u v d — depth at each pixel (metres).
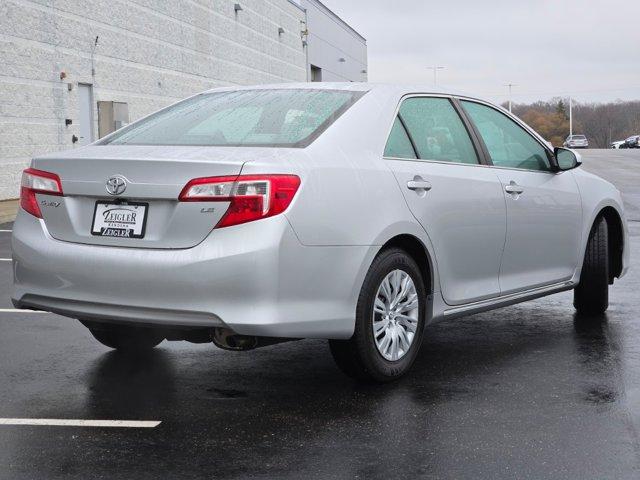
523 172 5.46
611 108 144.75
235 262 3.79
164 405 4.11
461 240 4.84
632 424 3.79
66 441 3.59
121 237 4.02
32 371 4.73
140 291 3.92
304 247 3.93
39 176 4.30
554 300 6.98
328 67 52.06
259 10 36.06
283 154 4.05
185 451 3.47
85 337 5.59
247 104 4.75
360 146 4.38
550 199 5.60
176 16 25.70
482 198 4.99
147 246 3.95
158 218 3.95
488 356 5.09
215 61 29.91
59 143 18.28
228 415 3.95
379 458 3.38
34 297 4.30
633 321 6.11
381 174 4.36
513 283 5.33
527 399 4.19
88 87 19.83
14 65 16.53
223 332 3.94
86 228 4.13
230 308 3.81
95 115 20.05
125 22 21.77
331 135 4.30
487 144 5.28
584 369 4.77
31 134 17.19
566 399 4.18
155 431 3.72
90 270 4.03
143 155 4.08
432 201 4.63
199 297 3.82
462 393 4.30
